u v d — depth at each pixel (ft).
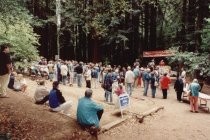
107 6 141.28
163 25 166.40
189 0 136.98
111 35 152.05
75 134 43.55
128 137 49.60
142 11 158.51
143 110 66.44
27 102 53.31
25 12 119.34
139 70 105.60
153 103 77.36
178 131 55.62
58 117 48.19
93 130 45.24
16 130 41.19
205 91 102.78
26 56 106.01
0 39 99.35
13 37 100.73
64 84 98.27
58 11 151.53
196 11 135.33
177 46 136.67
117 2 139.54
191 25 136.56
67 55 177.68
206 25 116.47
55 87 51.44
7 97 53.16
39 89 54.80
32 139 39.86
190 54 119.75
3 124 41.81
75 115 54.65
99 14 141.79
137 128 54.70
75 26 166.30
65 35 171.83
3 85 52.70
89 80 86.02
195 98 71.61
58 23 152.76
